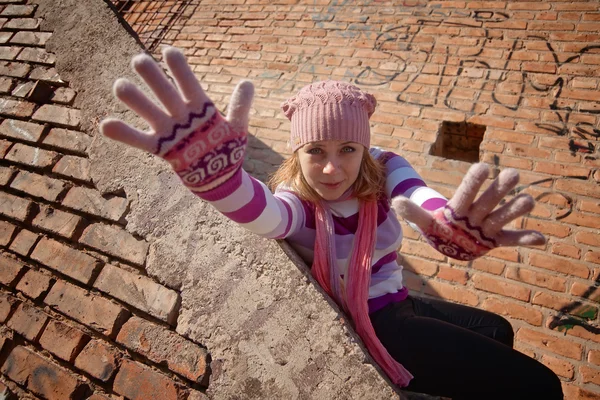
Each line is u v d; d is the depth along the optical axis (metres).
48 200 1.64
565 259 2.57
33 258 1.56
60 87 1.87
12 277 1.55
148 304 1.33
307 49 4.09
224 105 3.91
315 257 1.23
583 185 2.80
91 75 1.79
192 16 4.84
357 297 1.18
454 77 3.50
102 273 1.44
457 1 3.91
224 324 1.21
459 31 3.72
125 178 1.54
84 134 1.71
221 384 1.16
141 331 1.30
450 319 1.53
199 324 1.24
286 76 3.97
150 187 1.49
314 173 1.19
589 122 3.02
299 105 1.20
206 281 1.28
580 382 2.19
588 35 3.36
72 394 1.28
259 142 3.63
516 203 0.89
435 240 1.02
